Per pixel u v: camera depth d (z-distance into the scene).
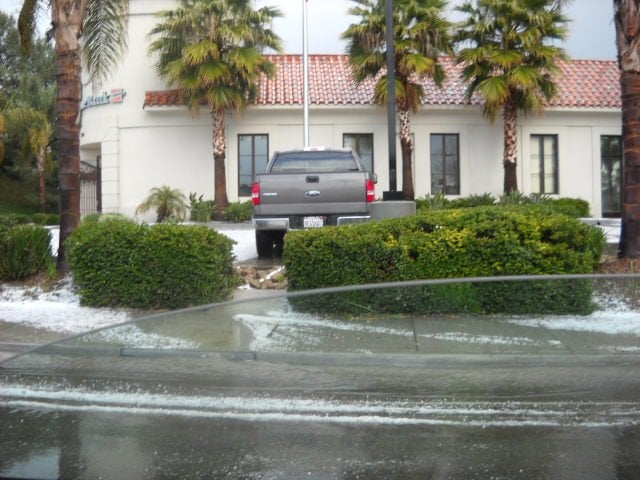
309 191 11.62
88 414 2.97
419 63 20.39
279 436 2.86
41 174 35.59
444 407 3.16
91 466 2.60
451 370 3.42
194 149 23.58
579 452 2.81
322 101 23.08
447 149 24.00
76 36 10.88
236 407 3.09
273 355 3.54
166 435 2.83
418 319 3.59
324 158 12.88
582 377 3.29
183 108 23.02
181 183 23.59
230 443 2.80
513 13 21.02
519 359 3.41
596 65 26.55
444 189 23.95
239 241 15.98
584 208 22.73
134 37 23.84
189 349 3.52
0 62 37.72
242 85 22.17
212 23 21.12
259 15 21.59
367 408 3.17
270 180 11.69
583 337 3.49
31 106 34.81
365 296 3.60
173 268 9.23
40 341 7.44
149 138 23.69
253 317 3.59
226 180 23.58
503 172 23.98
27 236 11.20
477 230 8.47
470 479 2.65
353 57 21.83
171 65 21.42
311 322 3.60
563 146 24.16
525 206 9.52
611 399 3.11
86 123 24.80
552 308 3.55
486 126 23.94
